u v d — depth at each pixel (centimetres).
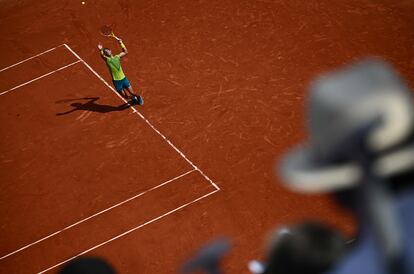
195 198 6844
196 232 6531
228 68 8500
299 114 7700
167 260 6344
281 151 7250
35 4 10181
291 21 9156
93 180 7275
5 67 9125
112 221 6781
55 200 7125
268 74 8331
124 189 7094
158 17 9550
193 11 9544
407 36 8788
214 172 7100
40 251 6638
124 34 9375
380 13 9138
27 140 7938
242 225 6506
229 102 7969
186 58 8769
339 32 8919
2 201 7212
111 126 7900
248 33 9038
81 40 9425
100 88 8519
